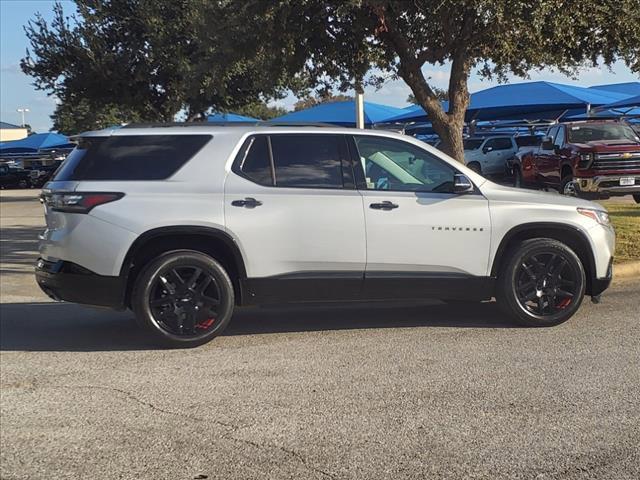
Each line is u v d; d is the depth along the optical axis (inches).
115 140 238.2
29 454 156.3
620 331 248.7
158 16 807.1
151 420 174.9
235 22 366.9
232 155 240.4
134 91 893.8
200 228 231.8
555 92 949.8
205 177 236.8
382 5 331.9
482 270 249.8
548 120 1348.4
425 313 286.7
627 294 312.2
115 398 191.0
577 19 346.6
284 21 346.0
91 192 229.6
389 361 219.0
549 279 254.7
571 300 256.1
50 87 922.1
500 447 154.1
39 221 741.9
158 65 864.3
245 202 235.1
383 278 243.9
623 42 366.3
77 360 228.8
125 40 871.7
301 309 300.2
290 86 445.7
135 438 164.1
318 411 177.9
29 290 366.3
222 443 160.1
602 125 681.6
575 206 256.2
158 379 206.4
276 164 242.5
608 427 163.5
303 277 239.9
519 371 205.6
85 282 229.8
